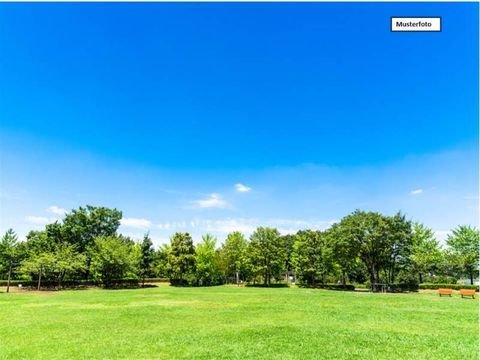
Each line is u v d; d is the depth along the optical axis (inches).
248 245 2748.5
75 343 598.5
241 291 1977.1
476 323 812.0
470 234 2343.8
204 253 2709.2
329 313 976.3
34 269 2165.4
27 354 527.5
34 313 983.0
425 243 2423.7
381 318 884.6
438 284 2165.4
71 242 2687.0
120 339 629.3
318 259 2506.2
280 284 2667.3
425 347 575.5
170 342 605.0
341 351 547.5
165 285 2723.9
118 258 2388.0
